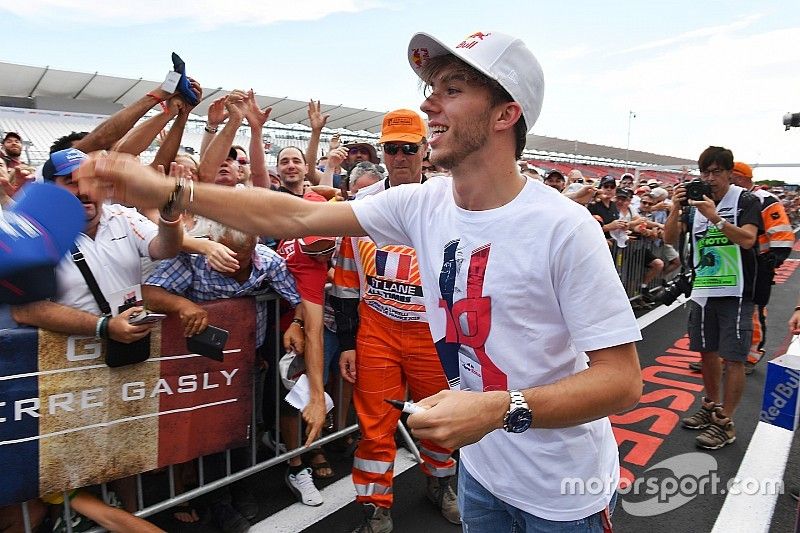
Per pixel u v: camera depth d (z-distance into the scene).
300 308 2.57
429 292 1.38
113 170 1.23
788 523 2.54
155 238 2.15
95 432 1.99
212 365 2.29
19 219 0.85
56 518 2.04
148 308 2.13
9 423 1.79
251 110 3.35
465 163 1.17
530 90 1.13
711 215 3.23
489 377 1.26
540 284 1.13
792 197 24.50
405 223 1.43
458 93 1.13
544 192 1.16
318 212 1.43
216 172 3.00
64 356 1.88
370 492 2.38
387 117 2.51
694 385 4.44
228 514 2.46
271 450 2.82
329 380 3.16
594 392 1.04
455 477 2.89
